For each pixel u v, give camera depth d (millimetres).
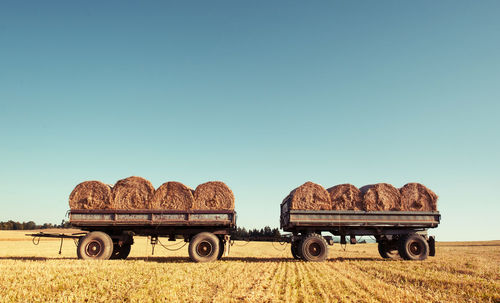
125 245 17766
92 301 7906
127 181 15656
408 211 16453
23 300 7875
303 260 16281
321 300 8188
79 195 15625
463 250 34219
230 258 18500
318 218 16062
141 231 16109
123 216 15516
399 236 17031
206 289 9344
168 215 15500
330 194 16422
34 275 10930
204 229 15992
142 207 15555
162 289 9023
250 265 14766
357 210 16281
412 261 16438
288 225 16438
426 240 16984
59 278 10523
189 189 15641
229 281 10383
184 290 9062
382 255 19047
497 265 16281
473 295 8758
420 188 16703
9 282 9852
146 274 11438
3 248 30297
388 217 16344
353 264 15352
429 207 16578
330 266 14617
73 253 23844
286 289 9320
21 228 108875
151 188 15641
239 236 18094
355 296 8617
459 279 11000
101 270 12172
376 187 16547
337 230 16688
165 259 17812
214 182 15727
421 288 9695
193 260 15375
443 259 18250
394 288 9492
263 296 8594
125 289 9086
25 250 27422
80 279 10391
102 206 15578
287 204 17188
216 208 15570
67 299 8031
